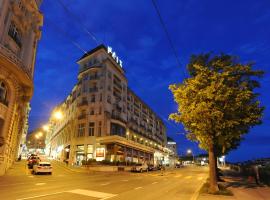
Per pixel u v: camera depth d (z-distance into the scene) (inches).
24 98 1103.6
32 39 1187.9
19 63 900.0
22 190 520.4
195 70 609.9
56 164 1882.4
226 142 566.3
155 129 3253.0
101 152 1808.6
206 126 526.6
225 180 1006.4
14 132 1171.3
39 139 4660.4
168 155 3801.7
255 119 532.7
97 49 2158.0
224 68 557.9
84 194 487.8
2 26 903.7
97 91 2017.7
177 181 938.1
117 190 577.6
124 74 2364.7
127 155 2004.2
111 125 1948.8
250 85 561.3
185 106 552.7
